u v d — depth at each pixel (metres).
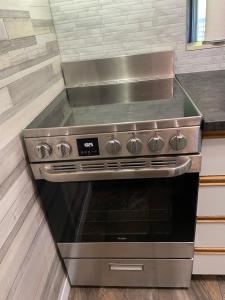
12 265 0.81
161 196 0.96
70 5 1.29
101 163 0.88
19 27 0.95
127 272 1.21
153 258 1.14
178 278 1.20
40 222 1.02
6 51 0.84
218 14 1.22
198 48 1.30
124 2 1.26
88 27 1.33
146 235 1.08
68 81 1.43
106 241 1.12
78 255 1.19
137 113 0.91
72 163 0.90
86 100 1.18
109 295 1.26
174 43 1.31
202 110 0.86
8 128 0.82
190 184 0.91
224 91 1.04
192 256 1.12
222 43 1.28
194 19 1.29
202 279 1.26
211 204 0.98
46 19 1.24
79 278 1.28
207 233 1.05
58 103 1.18
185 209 0.97
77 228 1.10
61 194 1.00
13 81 0.87
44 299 1.03
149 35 1.31
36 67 1.07
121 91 1.25
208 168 0.90
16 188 0.85
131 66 1.35
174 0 1.23
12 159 0.83
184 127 0.80
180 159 0.85
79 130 0.84
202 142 0.85
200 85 1.16
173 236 1.06
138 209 1.01
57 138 0.86
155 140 0.81
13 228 0.82
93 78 1.40
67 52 1.39
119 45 1.36
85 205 1.02
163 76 1.35
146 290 1.26
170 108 0.92
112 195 0.98
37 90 1.07
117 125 0.82
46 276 1.06
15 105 0.88
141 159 0.86
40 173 0.94
